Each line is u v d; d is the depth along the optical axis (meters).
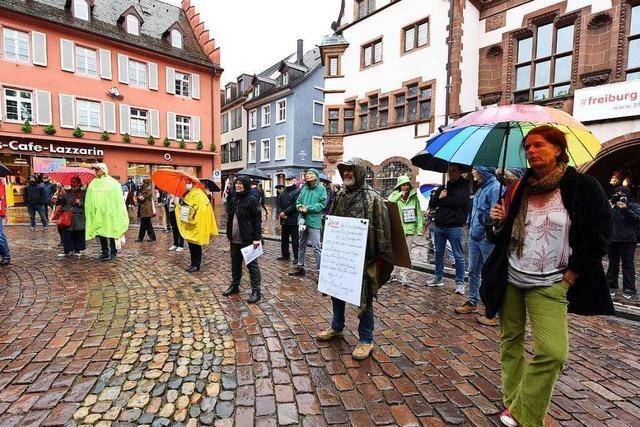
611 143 11.26
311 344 3.57
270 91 33.84
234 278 5.18
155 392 2.73
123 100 24.05
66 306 4.57
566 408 2.61
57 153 21.69
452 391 2.79
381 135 18.48
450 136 3.18
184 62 26.70
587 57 12.30
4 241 6.86
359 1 19.72
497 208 2.38
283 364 3.17
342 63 20.36
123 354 3.31
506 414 2.41
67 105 21.84
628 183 13.98
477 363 3.23
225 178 42.62
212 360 3.23
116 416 2.45
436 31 15.95
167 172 6.28
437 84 15.96
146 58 25.06
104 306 4.58
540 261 2.17
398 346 3.56
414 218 6.14
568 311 2.17
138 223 15.00
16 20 20.09
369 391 2.77
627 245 5.44
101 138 23.17
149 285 5.55
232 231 4.99
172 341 3.60
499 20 15.12
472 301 4.50
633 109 10.66
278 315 4.34
